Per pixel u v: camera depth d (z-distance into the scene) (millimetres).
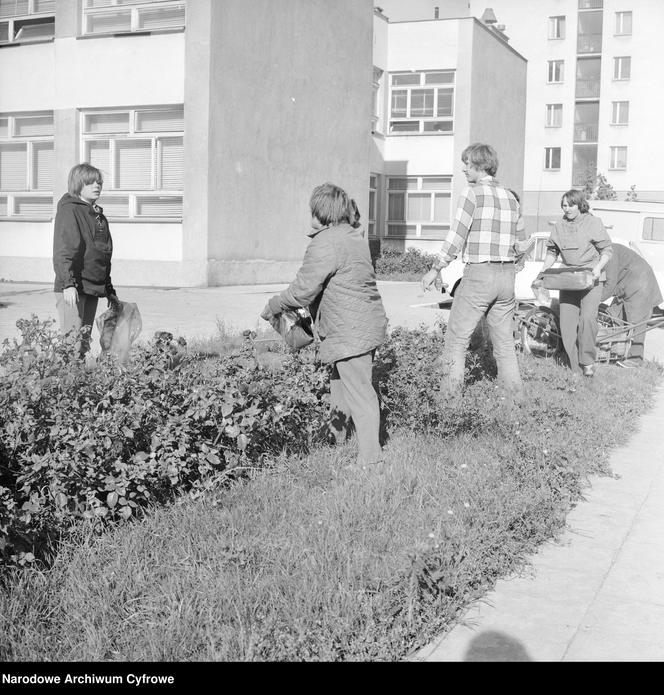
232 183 19266
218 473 4680
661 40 52125
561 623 3496
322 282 5055
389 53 32250
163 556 3727
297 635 3078
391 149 32469
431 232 32250
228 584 3402
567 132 55031
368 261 5180
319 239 5082
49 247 19859
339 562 3629
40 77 19859
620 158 53750
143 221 18984
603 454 6207
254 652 2979
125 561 3635
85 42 19281
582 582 3943
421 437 5961
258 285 19781
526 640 3330
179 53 18438
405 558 3654
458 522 4129
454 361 7117
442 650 3225
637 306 10781
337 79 23641
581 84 54719
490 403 6406
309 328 5613
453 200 31750
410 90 32156
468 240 7086
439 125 31844
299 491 4645
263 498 4473
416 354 6832
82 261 6383
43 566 3662
